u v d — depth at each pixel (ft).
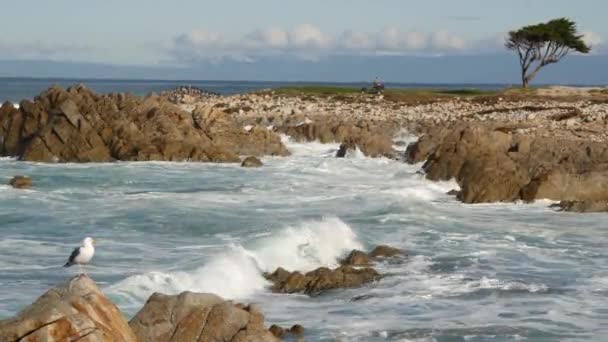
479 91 322.96
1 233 82.74
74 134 153.89
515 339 51.90
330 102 269.85
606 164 124.88
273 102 271.69
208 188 122.31
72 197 108.47
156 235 83.20
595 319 56.70
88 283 35.73
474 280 67.82
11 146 162.91
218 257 67.31
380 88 301.43
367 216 97.25
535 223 96.89
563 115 208.13
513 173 116.16
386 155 169.17
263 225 88.69
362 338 51.57
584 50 310.65
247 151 172.35
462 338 51.93
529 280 68.33
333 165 154.51
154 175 136.36
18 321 32.86
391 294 63.00
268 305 59.72
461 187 118.93
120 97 174.09
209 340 43.04
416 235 87.25
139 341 42.24
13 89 580.71
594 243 85.61
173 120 171.63
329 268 69.67
